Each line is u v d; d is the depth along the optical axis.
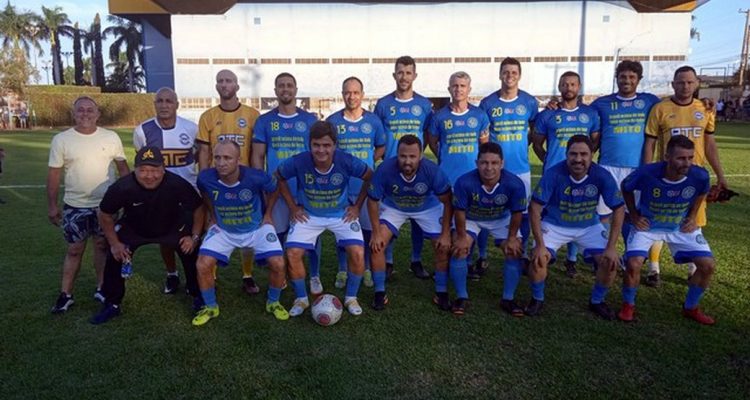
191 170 4.59
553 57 29.06
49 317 4.00
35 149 17.77
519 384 3.04
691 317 3.91
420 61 29.27
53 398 2.91
